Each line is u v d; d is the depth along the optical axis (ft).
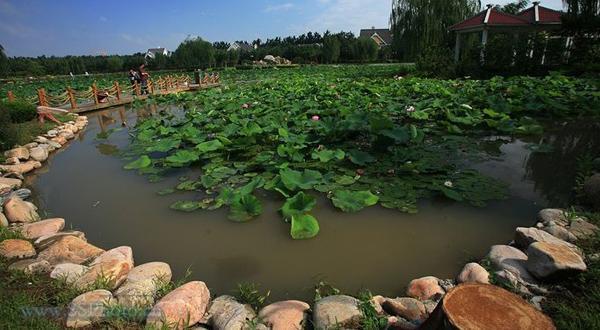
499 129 21.36
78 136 29.48
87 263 10.05
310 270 10.14
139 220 13.44
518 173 15.80
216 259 10.85
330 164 17.16
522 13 62.75
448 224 12.07
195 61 143.43
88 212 14.35
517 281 8.05
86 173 19.24
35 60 153.99
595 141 20.16
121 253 10.20
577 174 15.21
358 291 9.16
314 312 7.52
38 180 18.53
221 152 19.65
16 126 24.73
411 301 7.71
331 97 35.60
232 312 7.63
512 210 12.67
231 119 25.22
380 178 15.38
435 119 25.59
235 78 90.33
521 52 50.49
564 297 7.37
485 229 11.68
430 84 41.32
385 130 18.43
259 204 13.05
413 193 13.97
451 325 4.82
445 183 14.17
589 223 10.11
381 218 12.60
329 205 13.64
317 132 21.26
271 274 10.04
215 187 15.56
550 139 20.94
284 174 14.19
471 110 24.72
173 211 13.97
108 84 81.66
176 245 11.70
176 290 8.05
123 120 37.01
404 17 77.87
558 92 29.94
